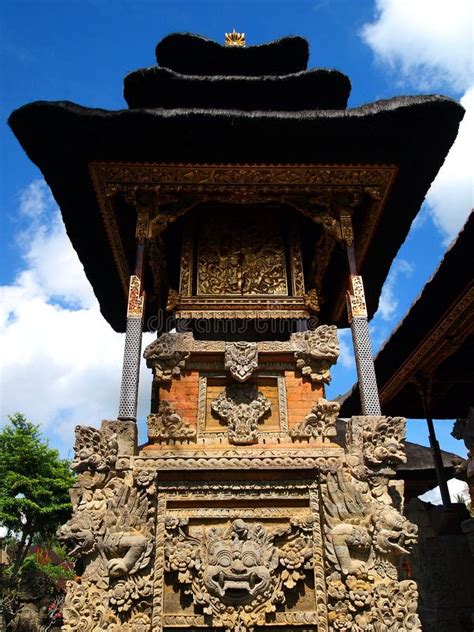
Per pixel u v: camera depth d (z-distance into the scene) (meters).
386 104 8.11
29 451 31.11
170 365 8.05
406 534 6.60
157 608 6.46
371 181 9.32
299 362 8.12
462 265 10.77
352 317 8.54
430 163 9.04
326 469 7.12
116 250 10.90
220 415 7.82
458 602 13.17
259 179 9.27
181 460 7.16
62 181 9.28
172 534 6.95
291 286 9.73
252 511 7.15
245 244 10.11
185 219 10.30
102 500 6.78
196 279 9.74
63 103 7.97
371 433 7.27
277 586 6.71
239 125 8.18
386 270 12.22
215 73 11.32
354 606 6.32
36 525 30.36
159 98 9.45
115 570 6.34
